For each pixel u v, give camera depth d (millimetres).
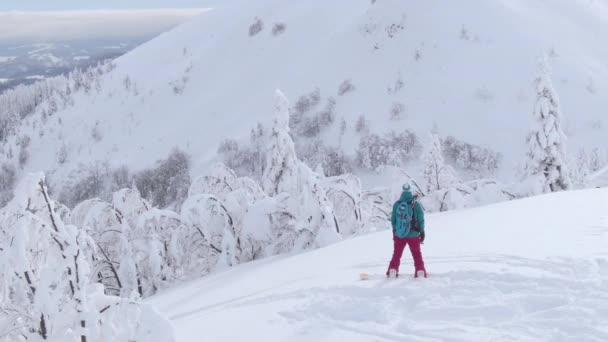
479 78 157625
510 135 132750
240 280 10516
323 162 133875
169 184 139250
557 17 193875
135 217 17859
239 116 193250
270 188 21359
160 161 158500
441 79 161250
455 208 22219
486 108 144875
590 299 6176
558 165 27719
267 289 8680
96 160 174750
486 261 8344
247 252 17344
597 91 146250
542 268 7578
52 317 5582
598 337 5270
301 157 148750
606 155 115562
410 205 8031
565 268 7398
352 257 10570
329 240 14945
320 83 188250
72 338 5582
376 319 6477
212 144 178000
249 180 20391
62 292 5637
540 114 28000
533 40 172500
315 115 158000
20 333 5895
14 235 5738
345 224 18031
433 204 22938
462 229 11992
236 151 154250
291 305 7309
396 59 178500
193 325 7121
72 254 5715
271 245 17000
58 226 5988
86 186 161125
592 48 178000
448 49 172750
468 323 6051
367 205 20047
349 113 160625
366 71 180000
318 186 15867
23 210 5832
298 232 16188
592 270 7164
